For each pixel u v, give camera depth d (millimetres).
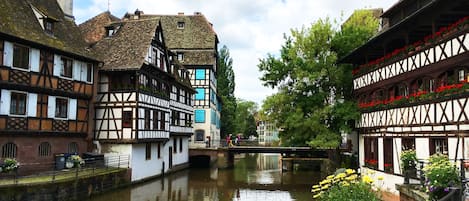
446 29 15328
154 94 28047
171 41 48250
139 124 25516
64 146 22641
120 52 26656
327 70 28812
